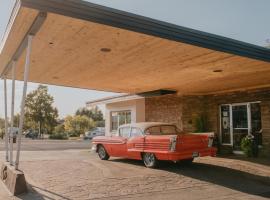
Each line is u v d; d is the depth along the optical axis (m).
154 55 9.09
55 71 11.40
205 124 16.64
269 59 9.36
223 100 15.95
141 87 15.16
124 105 20.44
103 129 47.56
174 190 8.09
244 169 10.99
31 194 7.75
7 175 9.12
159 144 10.80
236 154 15.00
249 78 12.31
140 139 11.70
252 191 8.01
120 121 20.91
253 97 14.45
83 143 32.28
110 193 7.79
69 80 13.26
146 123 12.48
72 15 6.36
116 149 13.09
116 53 8.95
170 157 10.33
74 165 12.30
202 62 9.75
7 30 7.65
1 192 8.10
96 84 14.25
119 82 13.70
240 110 15.18
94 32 7.25
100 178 9.55
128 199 7.26
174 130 12.64
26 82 7.74
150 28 7.27
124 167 11.64
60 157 15.57
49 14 6.30
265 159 12.96
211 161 12.80
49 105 53.38
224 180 9.27
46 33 7.37
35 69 11.09
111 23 6.79
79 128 56.88
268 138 13.61
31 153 18.25
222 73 11.37
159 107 17.86
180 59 9.43
